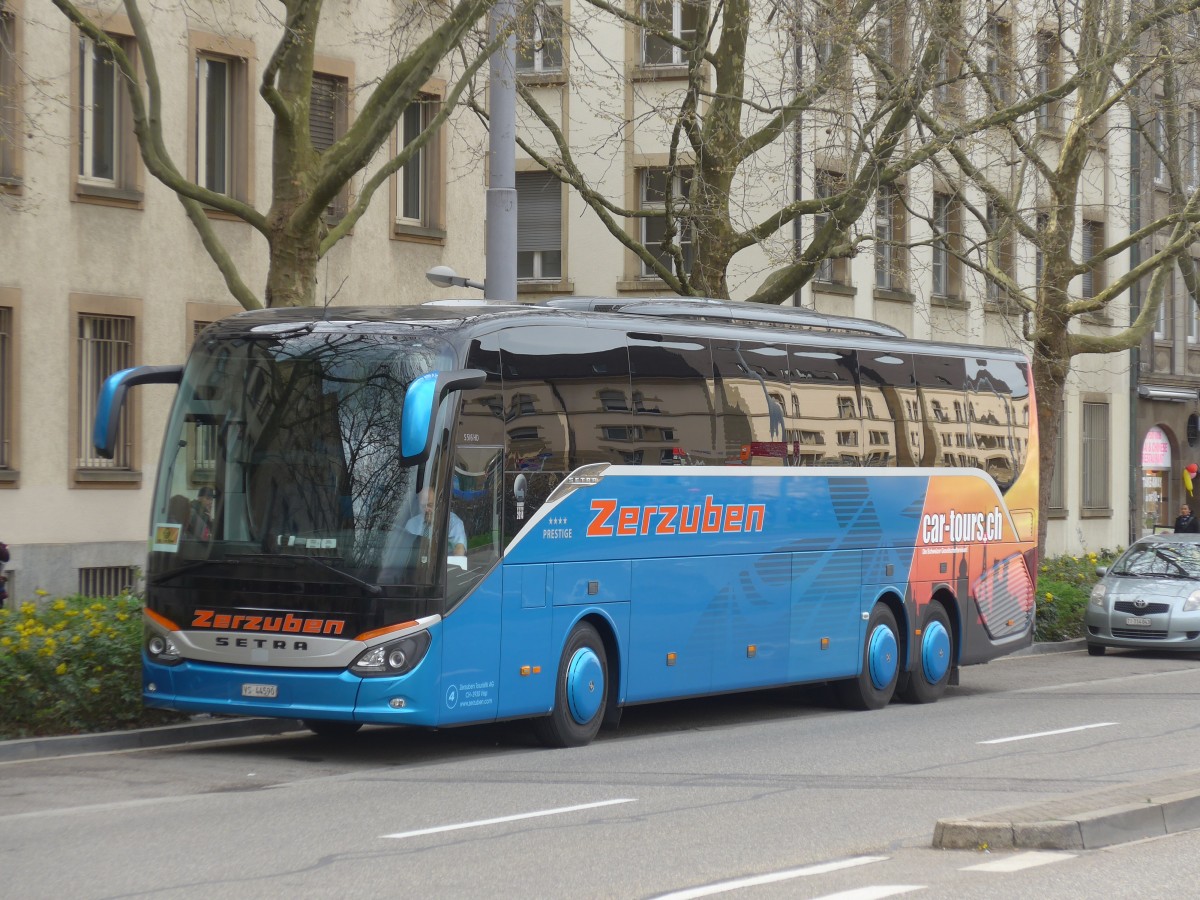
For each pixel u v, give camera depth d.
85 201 29.11
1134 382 48.59
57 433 28.62
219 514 15.92
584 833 11.84
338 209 33.28
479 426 16.12
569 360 17.42
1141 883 9.94
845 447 21.73
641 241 44.50
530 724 18.06
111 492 29.34
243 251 31.83
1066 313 33.78
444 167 35.53
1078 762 16.09
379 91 20.59
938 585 23.55
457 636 15.76
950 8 27.27
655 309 19.31
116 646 17.17
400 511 15.48
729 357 19.86
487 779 14.80
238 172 31.81
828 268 43.47
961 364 24.44
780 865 10.65
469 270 36.19
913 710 22.02
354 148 19.56
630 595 18.12
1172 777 13.39
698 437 19.19
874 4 27.47
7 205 27.86
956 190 32.09
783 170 33.62
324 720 17.05
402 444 14.82
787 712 21.88
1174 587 31.09
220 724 17.77
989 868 10.43
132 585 29.23
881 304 45.59
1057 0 31.34
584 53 43.00
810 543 20.98
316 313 16.59
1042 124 39.78
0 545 22.44
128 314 29.81
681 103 26.48
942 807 13.17
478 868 10.45
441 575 15.57
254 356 16.16
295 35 19.53
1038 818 11.38
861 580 21.97
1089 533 54.47
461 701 15.83
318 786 14.27
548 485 16.98
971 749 17.23
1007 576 25.16
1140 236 32.94
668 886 9.92
